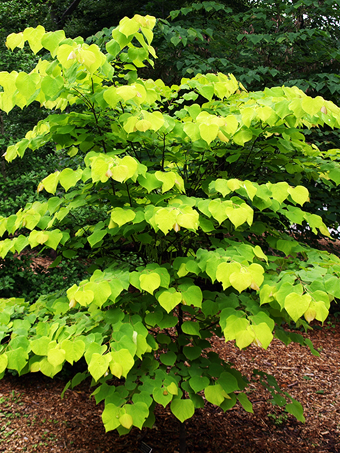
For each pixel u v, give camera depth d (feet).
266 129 6.89
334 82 16.83
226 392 6.41
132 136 6.72
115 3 30.89
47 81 5.41
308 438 10.32
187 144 7.31
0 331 6.22
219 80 7.45
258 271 5.39
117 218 5.60
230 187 5.75
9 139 15.25
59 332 6.11
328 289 5.18
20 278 14.08
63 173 6.05
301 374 14.03
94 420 10.55
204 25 20.43
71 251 8.32
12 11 19.44
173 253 10.27
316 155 8.01
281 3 19.22
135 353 5.58
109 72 5.87
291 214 6.41
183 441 8.66
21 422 10.18
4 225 6.71
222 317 5.84
